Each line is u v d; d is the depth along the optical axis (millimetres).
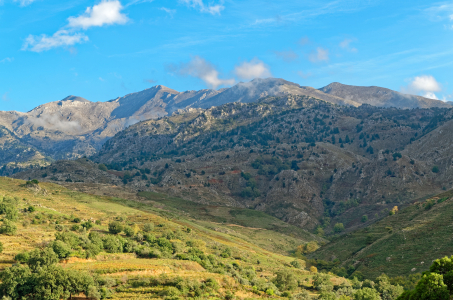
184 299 70125
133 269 79188
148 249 98812
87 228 116812
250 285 88500
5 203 114188
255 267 120438
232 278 87562
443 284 52188
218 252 124250
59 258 79562
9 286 62094
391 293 94562
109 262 84125
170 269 83938
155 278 75625
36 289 62938
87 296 66000
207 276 82688
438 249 119938
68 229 108438
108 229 120375
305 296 89000
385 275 110500
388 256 130250
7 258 74938
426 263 115438
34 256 73500
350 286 105938
